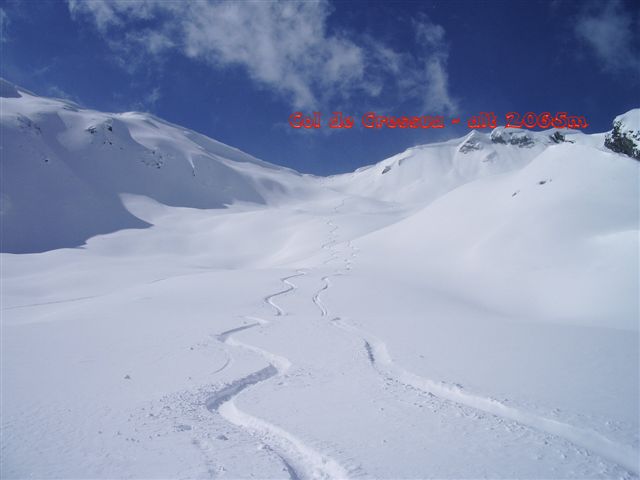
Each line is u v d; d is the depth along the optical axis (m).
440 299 29.66
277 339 15.70
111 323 20.17
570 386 9.70
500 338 15.48
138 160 186.12
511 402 8.59
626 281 28.05
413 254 48.34
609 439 6.95
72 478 5.93
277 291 32.44
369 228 95.06
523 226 40.59
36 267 70.38
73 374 11.37
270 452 6.69
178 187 185.38
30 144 149.88
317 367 11.81
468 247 43.69
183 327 18.62
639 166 40.72
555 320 25.94
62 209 130.25
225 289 33.75
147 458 6.51
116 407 8.81
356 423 7.74
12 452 6.74
